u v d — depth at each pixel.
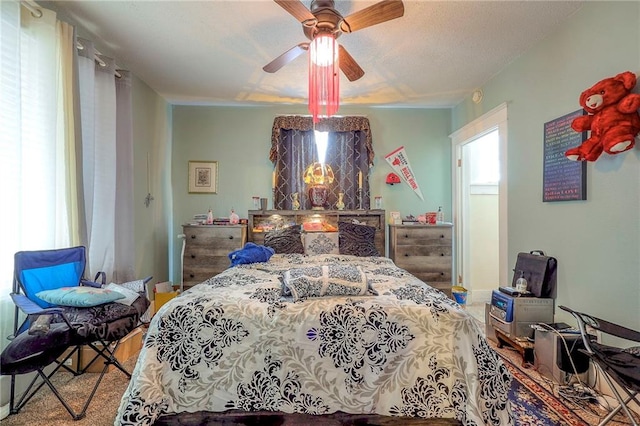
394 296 1.76
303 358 1.52
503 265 3.08
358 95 3.81
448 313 1.58
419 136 4.30
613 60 1.98
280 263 2.86
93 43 2.62
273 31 2.48
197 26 2.42
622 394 1.83
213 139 4.21
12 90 1.83
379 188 4.27
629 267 1.88
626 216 1.90
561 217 2.40
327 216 3.98
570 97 2.31
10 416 1.72
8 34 1.81
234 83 3.48
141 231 3.44
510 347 2.62
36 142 2.04
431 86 3.54
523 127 2.82
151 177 3.64
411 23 2.35
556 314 2.43
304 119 4.12
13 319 1.91
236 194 4.23
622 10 1.92
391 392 1.49
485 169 4.23
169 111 4.11
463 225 4.11
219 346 1.54
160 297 3.27
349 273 1.86
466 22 2.34
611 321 1.99
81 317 1.78
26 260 1.88
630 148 1.82
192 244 3.71
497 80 3.22
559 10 2.21
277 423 1.50
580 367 2.02
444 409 1.46
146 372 1.47
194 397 1.49
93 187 2.45
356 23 1.93
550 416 1.73
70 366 2.19
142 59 2.93
